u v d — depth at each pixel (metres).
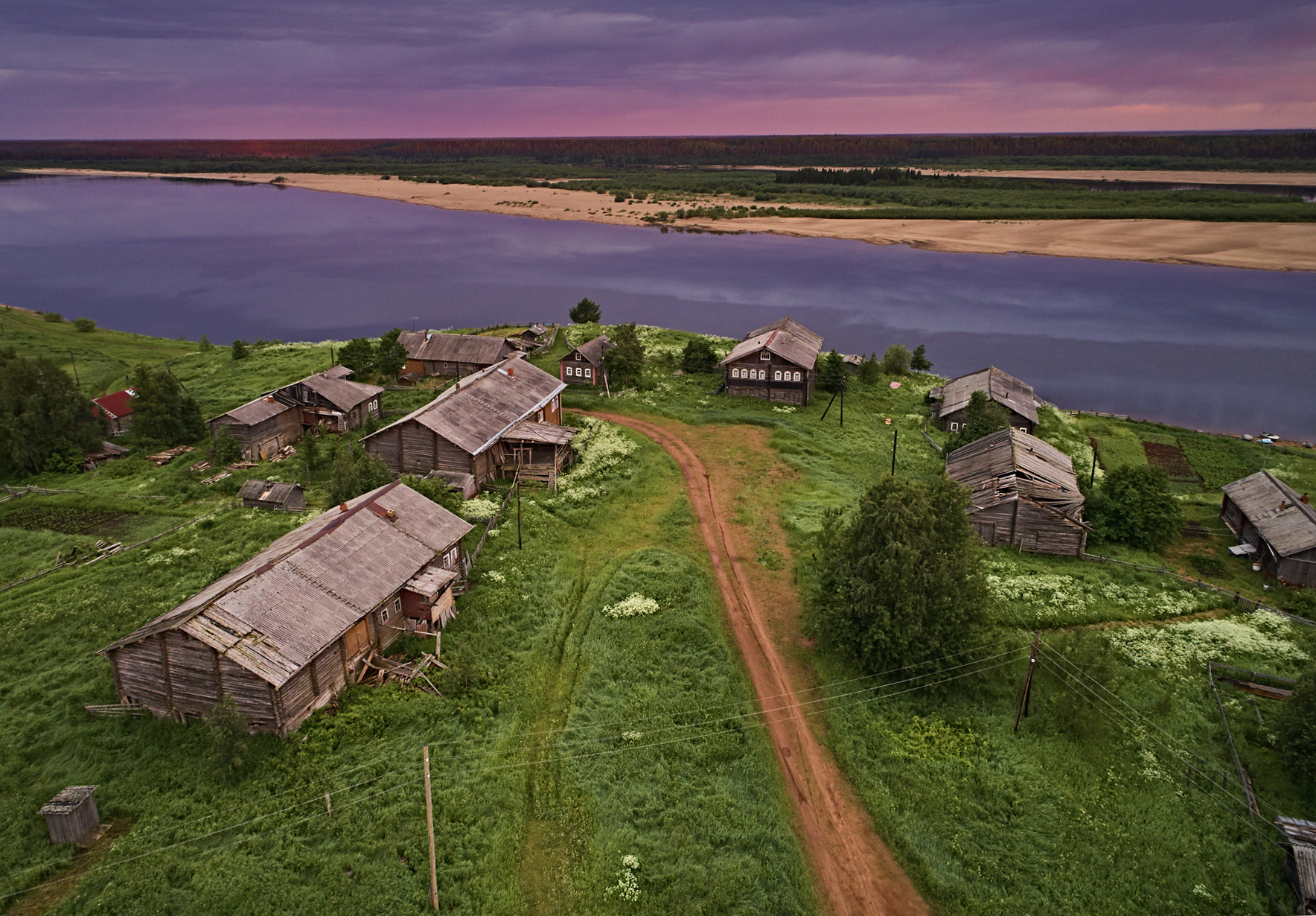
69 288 160.62
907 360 89.75
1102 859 27.53
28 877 26.00
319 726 32.09
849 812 29.91
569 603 42.25
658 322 132.38
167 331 128.75
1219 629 39.88
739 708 34.62
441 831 27.80
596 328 104.12
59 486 59.19
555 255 197.00
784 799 30.41
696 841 28.08
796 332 84.38
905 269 175.88
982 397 66.31
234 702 30.44
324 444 65.06
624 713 34.06
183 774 30.05
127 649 32.34
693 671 36.84
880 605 35.69
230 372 88.19
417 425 55.34
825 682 36.56
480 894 25.64
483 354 82.81
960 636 36.03
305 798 28.91
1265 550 46.75
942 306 142.75
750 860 27.31
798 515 52.16
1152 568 46.66
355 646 35.66
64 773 30.31
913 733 33.16
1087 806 29.78
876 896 26.58
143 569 45.59
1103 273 166.62
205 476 59.78
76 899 25.20
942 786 30.59
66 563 46.84
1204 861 27.58
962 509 37.94
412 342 85.25
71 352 100.31
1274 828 28.86
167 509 54.62
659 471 59.19
